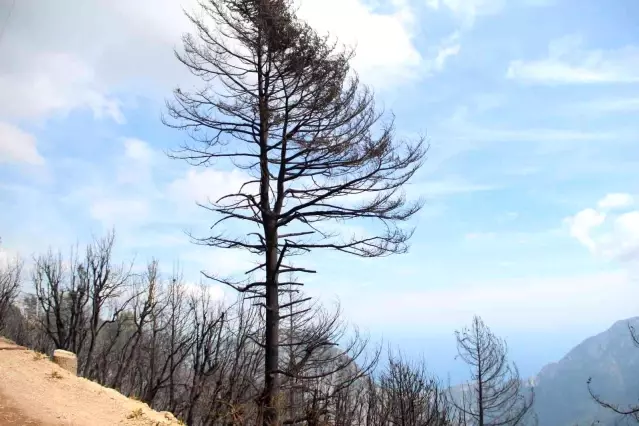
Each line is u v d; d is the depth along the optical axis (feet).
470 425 83.25
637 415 57.36
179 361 70.54
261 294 43.16
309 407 42.24
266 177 44.29
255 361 56.80
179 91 44.65
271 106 44.27
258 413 40.22
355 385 55.57
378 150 42.93
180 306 82.69
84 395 33.19
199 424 57.26
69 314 96.43
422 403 58.39
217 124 44.70
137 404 35.19
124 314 87.10
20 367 35.78
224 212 43.83
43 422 26.25
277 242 43.73
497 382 88.12
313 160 43.68
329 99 43.21
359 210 43.70
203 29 45.03
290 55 43.04
